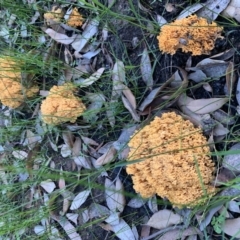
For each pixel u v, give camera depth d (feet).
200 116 1.33
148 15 1.46
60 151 1.66
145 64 1.45
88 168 1.58
